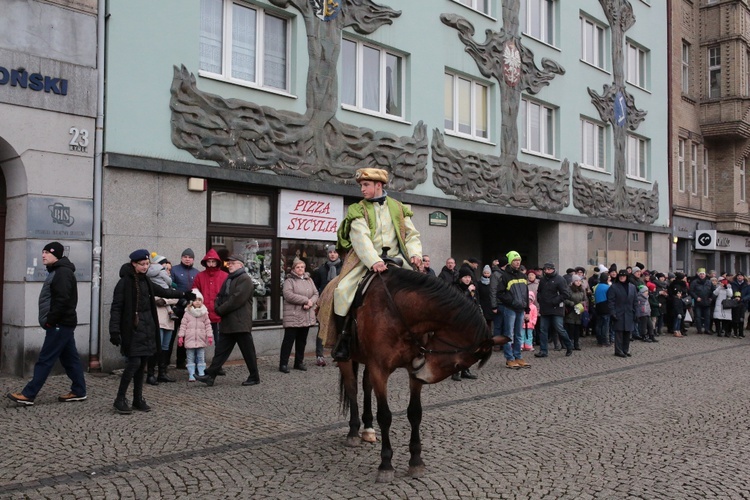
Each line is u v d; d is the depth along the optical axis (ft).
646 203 82.48
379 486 17.22
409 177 50.83
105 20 34.78
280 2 42.50
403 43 51.03
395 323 17.30
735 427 24.41
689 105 93.71
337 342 19.07
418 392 17.92
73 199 33.30
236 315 31.19
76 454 19.70
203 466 18.74
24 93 31.65
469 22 56.85
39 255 32.09
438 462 19.47
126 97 35.27
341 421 24.41
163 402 27.32
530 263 69.62
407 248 19.81
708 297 64.03
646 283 58.95
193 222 38.01
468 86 58.39
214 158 38.65
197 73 38.40
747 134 95.14
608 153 76.38
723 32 93.97
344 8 46.29
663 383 34.19
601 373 37.47
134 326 25.05
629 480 18.01
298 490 16.88
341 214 46.42
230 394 29.27
